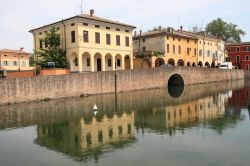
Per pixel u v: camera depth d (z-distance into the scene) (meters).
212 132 22.16
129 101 39.56
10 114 30.17
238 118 27.50
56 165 15.80
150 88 55.19
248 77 90.75
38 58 54.91
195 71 67.19
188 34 78.88
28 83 37.22
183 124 25.22
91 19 48.31
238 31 119.31
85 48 47.97
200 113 30.55
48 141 20.59
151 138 20.78
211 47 85.19
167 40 67.25
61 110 32.28
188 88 58.47
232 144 18.88
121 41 54.34
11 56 75.56
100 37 50.44
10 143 20.33
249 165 15.17
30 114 30.09
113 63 53.06
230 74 80.94
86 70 50.69
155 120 27.12
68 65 49.03
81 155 17.39
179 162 15.77
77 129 23.92
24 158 17.09
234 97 43.72
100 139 20.80
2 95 35.00
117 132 22.73
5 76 39.47
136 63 64.62
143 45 70.75
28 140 20.98
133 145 19.12
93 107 33.44
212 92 51.09
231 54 100.88
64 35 49.56
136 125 25.11
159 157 16.64
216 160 15.97
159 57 64.81
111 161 16.20
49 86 39.44
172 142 19.62
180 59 71.69
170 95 46.53
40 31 54.56
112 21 53.38
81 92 43.38
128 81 50.53
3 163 16.34
